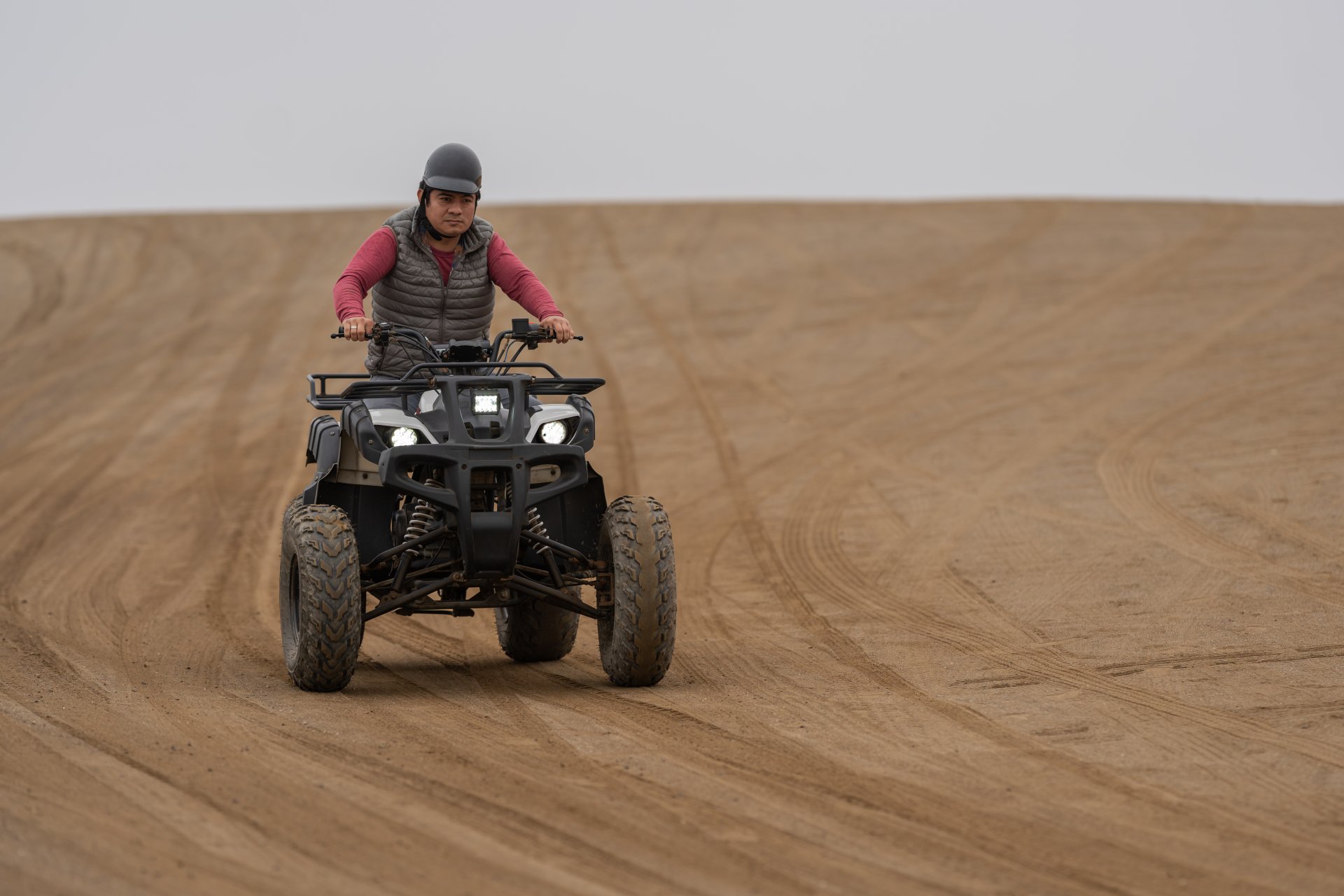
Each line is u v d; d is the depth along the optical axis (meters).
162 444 41.12
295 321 60.62
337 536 15.03
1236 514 26.61
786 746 12.56
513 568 15.08
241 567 27.00
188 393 48.41
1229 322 50.53
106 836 9.79
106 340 58.03
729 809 10.61
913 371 46.66
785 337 53.78
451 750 12.35
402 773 11.54
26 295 67.81
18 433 43.62
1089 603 20.38
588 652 18.94
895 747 12.58
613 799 10.84
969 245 72.69
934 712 14.06
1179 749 12.52
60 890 8.77
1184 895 8.96
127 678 16.27
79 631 20.39
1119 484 30.16
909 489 31.30
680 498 32.12
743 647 18.30
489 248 16.62
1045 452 34.22
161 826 10.06
